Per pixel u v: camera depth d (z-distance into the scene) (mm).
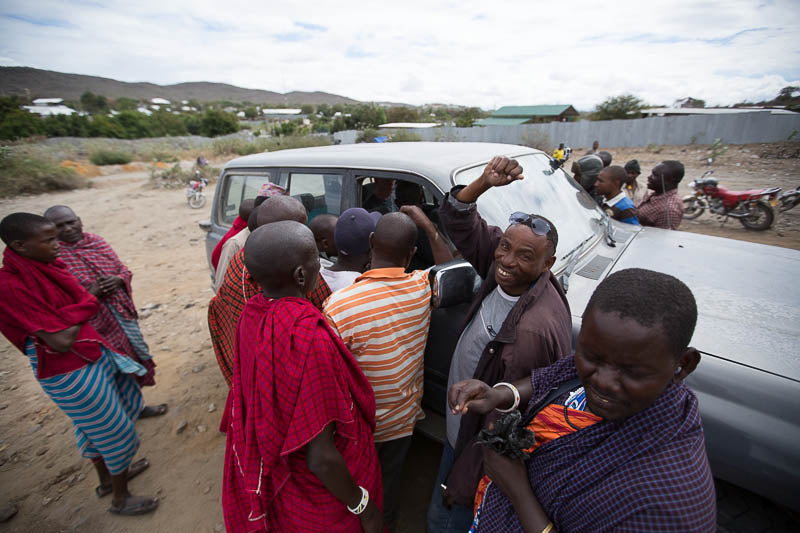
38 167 16062
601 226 3055
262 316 1391
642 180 13695
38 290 2012
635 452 870
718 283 2311
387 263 1802
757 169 15266
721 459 1649
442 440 2268
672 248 2850
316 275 1498
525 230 1409
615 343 814
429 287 1869
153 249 8047
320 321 1406
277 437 1321
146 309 5242
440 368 2303
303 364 1304
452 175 2381
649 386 826
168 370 3945
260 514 1415
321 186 3043
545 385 1151
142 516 2480
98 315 2625
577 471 945
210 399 3516
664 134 23438
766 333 1818
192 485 2691
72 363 2166
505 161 1617
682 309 808
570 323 1558
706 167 16500
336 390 1364
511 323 1452
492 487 1230
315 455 1348
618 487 872
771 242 7320
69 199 14203
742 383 1605
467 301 2066
